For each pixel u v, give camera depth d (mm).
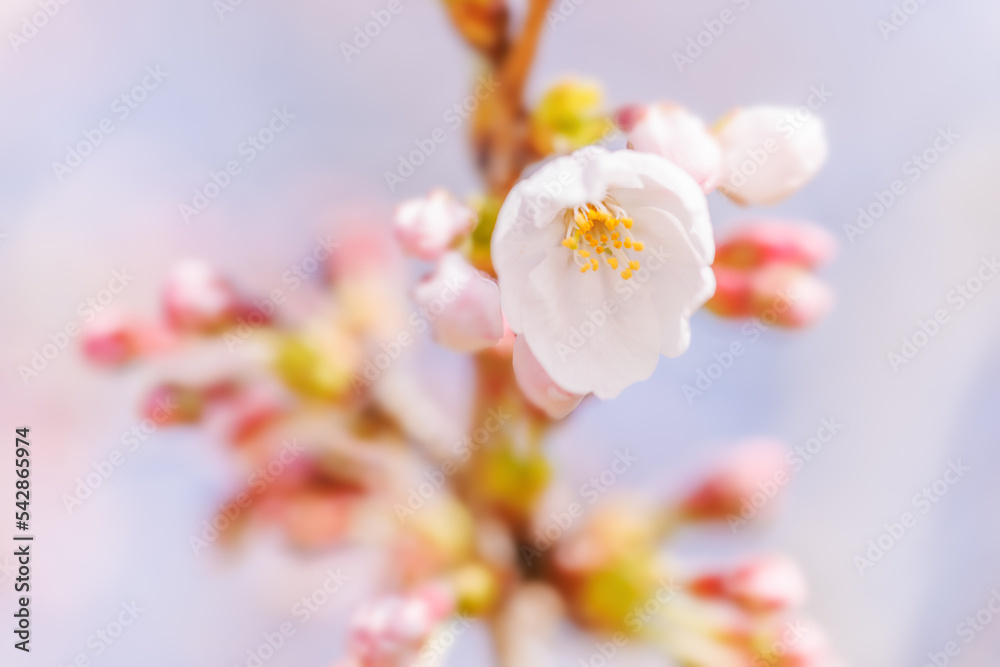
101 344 302
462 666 306
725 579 300
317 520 304
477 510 301
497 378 294
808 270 297
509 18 284
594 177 274
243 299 303
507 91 284
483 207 284
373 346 304
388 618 290
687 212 274
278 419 305
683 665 298
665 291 279
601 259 281
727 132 281
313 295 308
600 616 298
